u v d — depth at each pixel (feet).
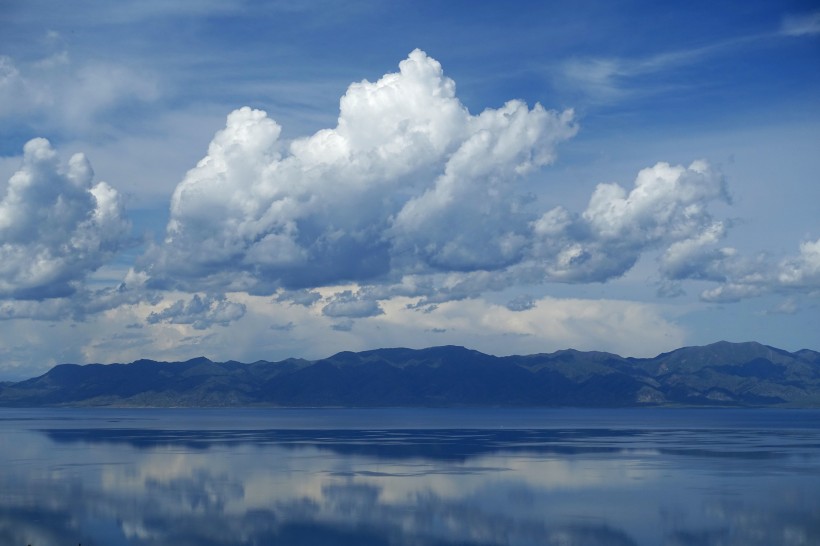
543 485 297.74
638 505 258.16
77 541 216.54
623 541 214.28
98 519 240.73
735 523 232.53
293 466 359.87
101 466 360.48
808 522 233.14
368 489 289.53
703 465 360.89
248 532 224.94
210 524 233.96
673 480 309.63
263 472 337.93
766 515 242.17
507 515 244.22
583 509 252.42
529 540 215.72
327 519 240.32
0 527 230.89
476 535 221.46
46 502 265.54
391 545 211.00
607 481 307.99
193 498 272.72
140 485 300.40
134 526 231.91
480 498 271.49
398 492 283.18
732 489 287.07
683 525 230.27
